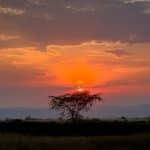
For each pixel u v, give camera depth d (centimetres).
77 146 4334
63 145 4350
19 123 6369
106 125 6347
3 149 3975
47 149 4147
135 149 4438
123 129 6300
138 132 6122
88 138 4962
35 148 4138
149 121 6575
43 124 6356
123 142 4681
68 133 6216
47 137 5100
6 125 6325
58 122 6531
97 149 4344
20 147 4116
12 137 4688
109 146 4469
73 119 7100
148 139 4744
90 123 6400
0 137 4653
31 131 6234
